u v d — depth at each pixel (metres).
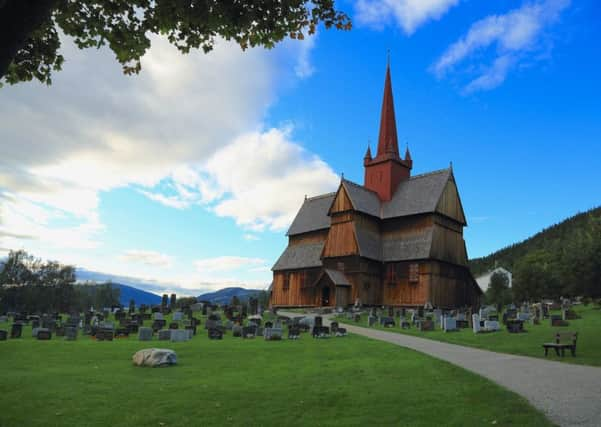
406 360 19.83
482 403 11.92
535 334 29.19
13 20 6.42
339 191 67.38
